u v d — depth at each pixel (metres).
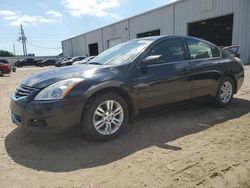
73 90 3.33
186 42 4.68
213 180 2.59
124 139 3.73
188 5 23.55
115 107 3.76
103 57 4.53
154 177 2.68
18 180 2.72
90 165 2.99
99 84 3.49
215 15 21.05
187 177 2.65
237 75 5.42
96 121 3.58
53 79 3.48
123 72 3.79
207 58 4.96
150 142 3.60
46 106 3.23
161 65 4.19
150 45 4.18
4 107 6.27
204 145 3.43
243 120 4.45
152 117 4.72
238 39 19.41
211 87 4.94
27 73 24.48
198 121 4.46
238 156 3.07
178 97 4.42
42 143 3.67
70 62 32.78
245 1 18.62
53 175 2.80
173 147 3.40
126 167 2.91
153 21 28.41
